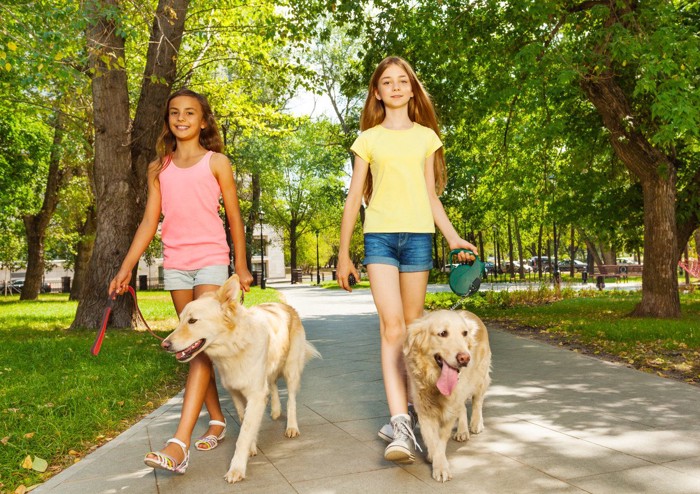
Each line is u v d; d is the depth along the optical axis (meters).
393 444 3.42
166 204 3.88
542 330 10.57
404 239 3.79
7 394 5.62
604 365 6.89
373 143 3.86
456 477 3.33
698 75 9.65
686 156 13.20
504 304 16.48
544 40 11.49
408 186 3.80
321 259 78.69
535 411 4.80
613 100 11.32
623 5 9.76
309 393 5.84
